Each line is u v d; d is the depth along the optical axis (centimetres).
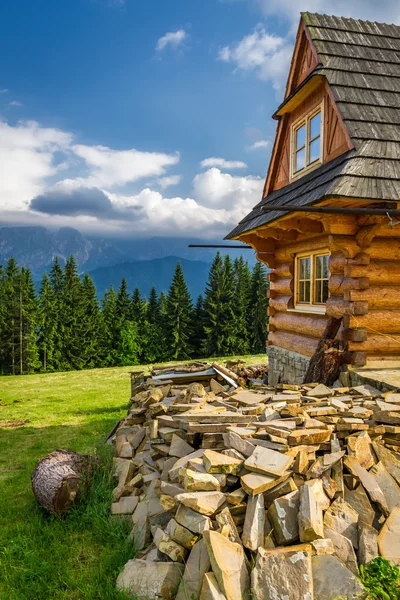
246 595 322
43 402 1470
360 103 715
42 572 401
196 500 375
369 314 697
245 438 462
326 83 767
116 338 5678
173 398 717
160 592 343
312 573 335
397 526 387
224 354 5191
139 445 630
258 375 1177
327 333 734
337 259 734
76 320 5288
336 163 689
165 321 5444
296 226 776
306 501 375
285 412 520
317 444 451
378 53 827
